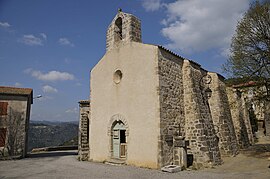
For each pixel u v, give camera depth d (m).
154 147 10.36
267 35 12.72
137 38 13.05
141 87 11.50
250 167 10.35
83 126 15.30
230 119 15.74
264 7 12.85
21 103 17.44
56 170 10.65
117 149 12.41
